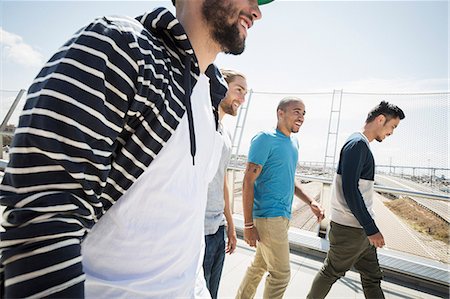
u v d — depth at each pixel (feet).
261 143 6.15
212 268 5.55
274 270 5.98
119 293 1.73
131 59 1.55
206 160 2.46
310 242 10.69
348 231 6.06
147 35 1.85
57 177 1.30
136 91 1.58
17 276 1.22
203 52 2.42
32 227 1.23
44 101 1.30
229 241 6.65
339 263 6.17
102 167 1.46
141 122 1.67
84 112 1.35
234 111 5.95
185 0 2.35
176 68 2.02
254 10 2.34
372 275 6.27
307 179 12.59
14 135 1.33
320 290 6.27
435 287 8.38
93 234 1.70
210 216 5.25
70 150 1.32
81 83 1.36
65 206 1.31
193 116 2.20
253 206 6.27
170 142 1.85
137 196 1.76
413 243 10.78
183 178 2.02
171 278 2.07
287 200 6.15
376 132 6.55
